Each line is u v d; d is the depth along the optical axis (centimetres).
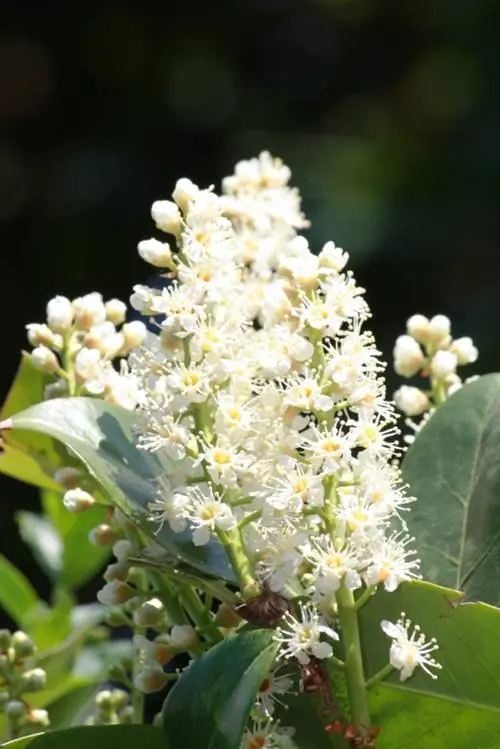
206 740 50
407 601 52
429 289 151
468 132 162
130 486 53
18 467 60
